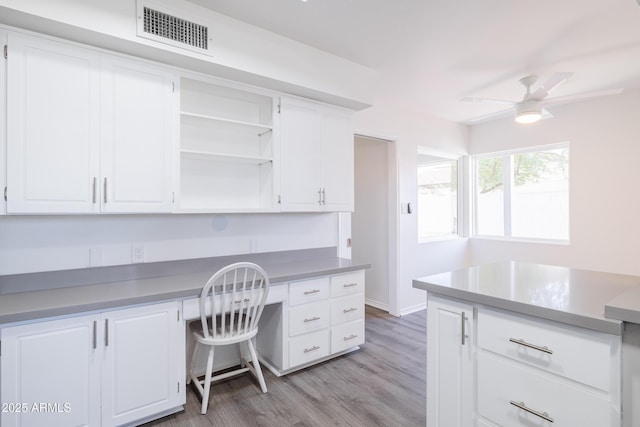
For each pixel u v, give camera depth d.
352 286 2.88
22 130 1.72
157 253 2.41
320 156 2.88
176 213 2.23
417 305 4.25
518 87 3.34
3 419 1.53
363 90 2.90
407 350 3.07
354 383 2.47
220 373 2.63
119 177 1.98
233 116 2.74
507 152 4.53
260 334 2.81
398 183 4.02
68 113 1.83
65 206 1.82
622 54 2.62
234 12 2.14
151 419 2.00
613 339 1.14
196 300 2.09
